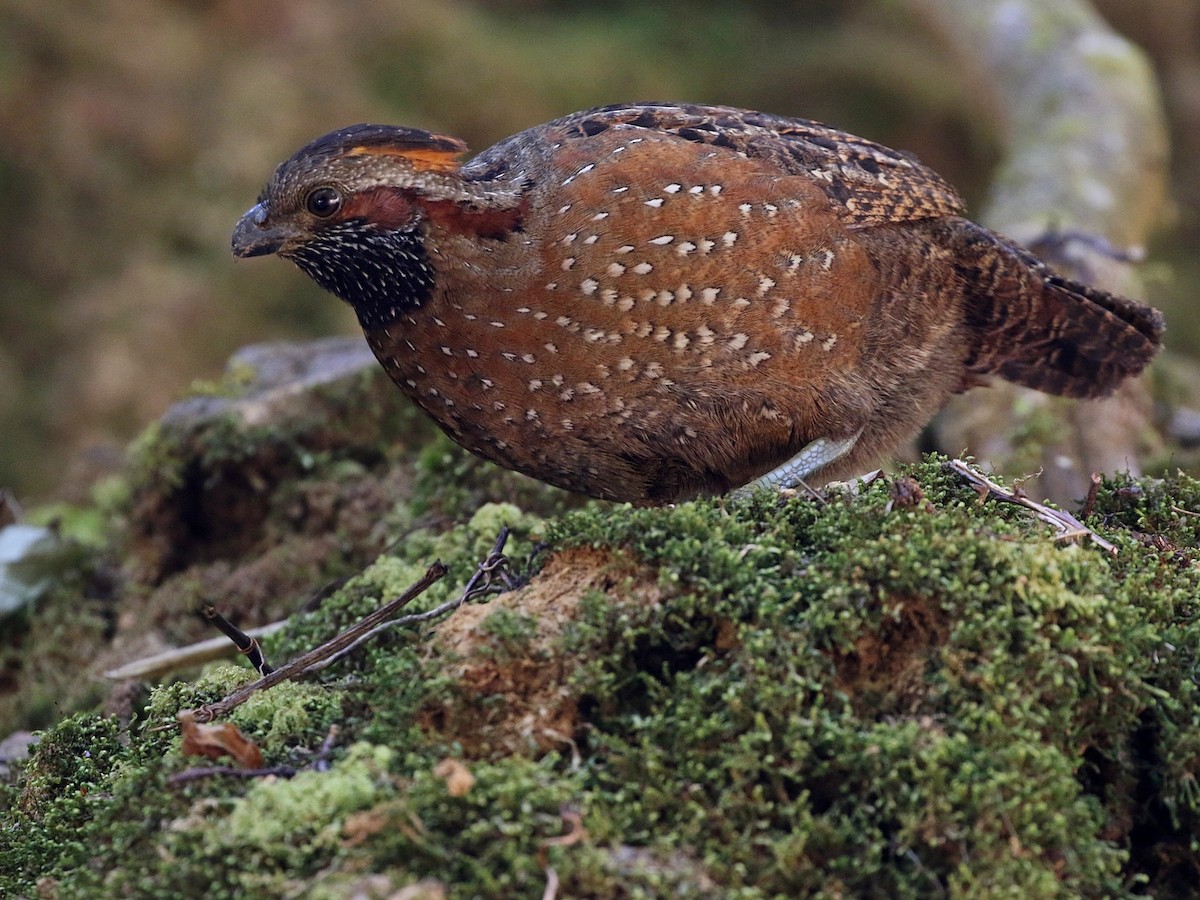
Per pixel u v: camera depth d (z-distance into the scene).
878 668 5.46
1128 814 5.45
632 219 7.11
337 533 10.21
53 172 19.20
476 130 21.23
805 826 4.98
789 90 22.03
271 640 8.30
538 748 5.43
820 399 7.60
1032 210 13.72
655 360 7.27
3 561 10.33
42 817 6.16
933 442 12.25
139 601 10.45
